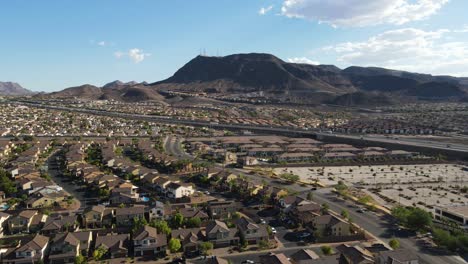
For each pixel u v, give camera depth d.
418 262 94.19
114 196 143.62
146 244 103.62
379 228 125.62
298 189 173.62
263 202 149.12
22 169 181.50
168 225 120.00
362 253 95.75
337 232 117.00
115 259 100.81
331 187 180.12
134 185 168.38
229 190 166.12
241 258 101.69
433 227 120.56
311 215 124.31
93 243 107.38
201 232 111.19
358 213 140.00
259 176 198.12
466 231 123.94
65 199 145.50
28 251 96.94
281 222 128.88
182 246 105.56
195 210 129.50
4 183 157.62
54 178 180.75
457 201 164.25
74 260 97.81
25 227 117.56
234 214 131.75
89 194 155.62
